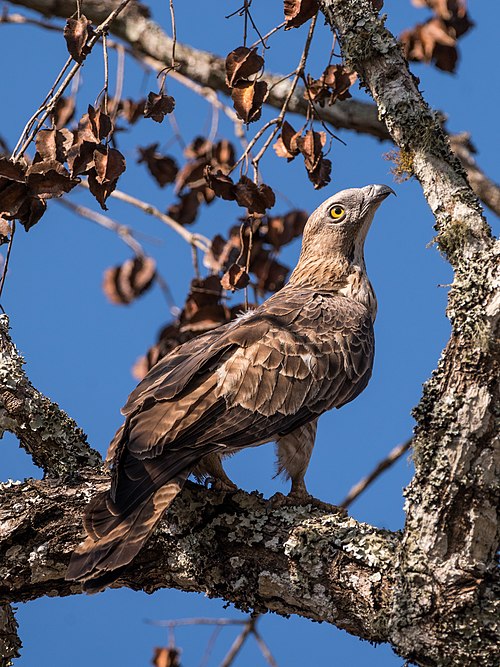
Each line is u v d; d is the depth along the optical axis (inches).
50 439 444.1
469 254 392.5
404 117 425.1
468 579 373.4
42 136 416.8
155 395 446.3
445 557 376.2
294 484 481.1
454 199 406.0
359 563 395.2
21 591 419.2
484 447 374.0
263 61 447.5
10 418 443.5
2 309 464.8
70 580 394.6
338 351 489.7
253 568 409.7
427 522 377.7
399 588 379.9
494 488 373.7
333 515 419.2
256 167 473.1
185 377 449.7
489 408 373.1
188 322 569.9
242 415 451.8
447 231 398.0
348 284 561.9
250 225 489.4
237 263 515.2
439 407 380.2
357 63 439.5
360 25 437.1
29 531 418.9
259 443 461.7
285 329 485.1
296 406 467.2
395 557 388.8
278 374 465.1
